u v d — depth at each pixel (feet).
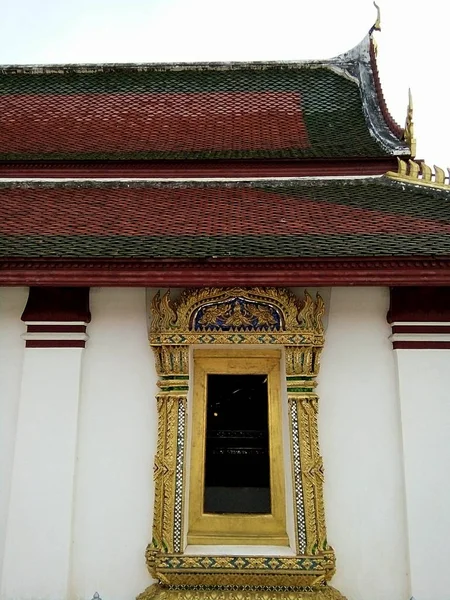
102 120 31.07
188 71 35.45
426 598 16.12
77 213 21.11
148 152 27.35
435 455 17.10
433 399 17.47
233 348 18.39
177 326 17.58
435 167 23.32
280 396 18.51
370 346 18.20
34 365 17.95
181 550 16.44
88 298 18.51
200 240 17.60
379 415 17.69
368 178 25.41
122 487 17.37
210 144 28.48
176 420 17.22
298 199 22.50
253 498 17.90
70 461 17.28
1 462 17.61
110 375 18.15
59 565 16.60
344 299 18.53
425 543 16.53
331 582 16.58
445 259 15.89
